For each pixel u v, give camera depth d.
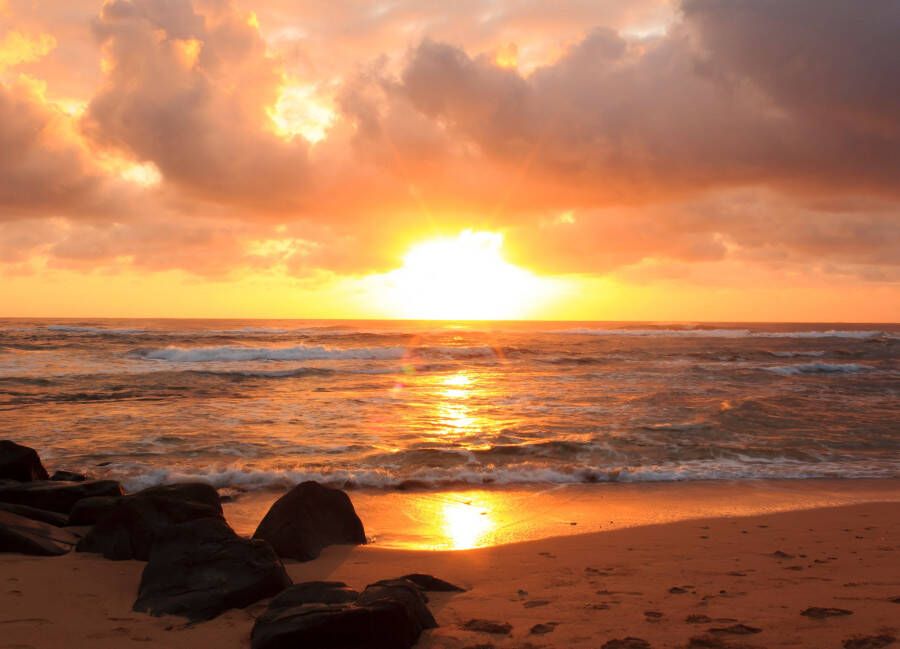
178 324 86.50
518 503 9.38
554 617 4.57
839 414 17.44
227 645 4.09
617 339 60.31
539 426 15.55
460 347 41.88
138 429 14.57
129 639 4.17
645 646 3.97
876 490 10.32
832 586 5.35
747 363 37.12
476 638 4.16
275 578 4.91
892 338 66.56
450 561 6.35
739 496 9.90
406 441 13.77
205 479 10.22
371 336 55.19
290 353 37.38
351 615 3.93
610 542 7.27
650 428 15.20
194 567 5.03
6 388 21.56
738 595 5.09
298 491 6.81
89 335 49.59
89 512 7.22
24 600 4.85
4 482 8.25
